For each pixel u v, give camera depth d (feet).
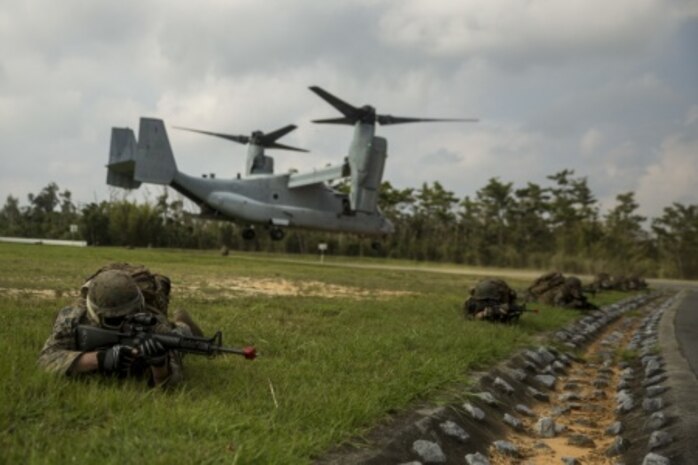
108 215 212.84
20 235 234.79
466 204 292.61
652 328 44.50
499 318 36.11
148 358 14.48
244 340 24.30
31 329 21.83
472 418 17.26
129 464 10.14
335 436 13.25
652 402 19.45
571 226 267.80
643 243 267.18
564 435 18.13
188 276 62.64
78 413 12.48
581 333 39.86
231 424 12.62
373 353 22.38
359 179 123.85
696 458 14.29
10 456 10.05
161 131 123.95
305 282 64.75
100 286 15.06
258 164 152.87
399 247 251.60
